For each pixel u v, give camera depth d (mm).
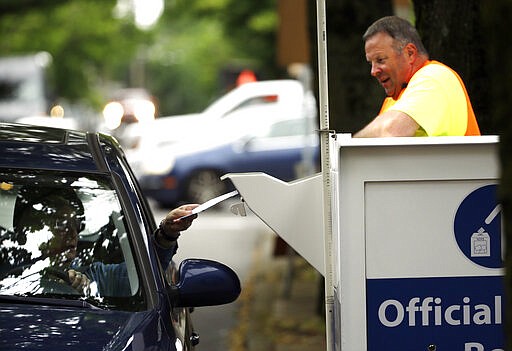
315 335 18766
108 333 8109
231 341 18703
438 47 13344
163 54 140250
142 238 9180
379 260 8414
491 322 8453
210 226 33406
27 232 9125
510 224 6227
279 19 31562
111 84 144250
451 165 8406
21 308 8477
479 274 8453
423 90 9617
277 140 37125
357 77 17984
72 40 80812
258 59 71312
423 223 8414
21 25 72875
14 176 9359
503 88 6148
